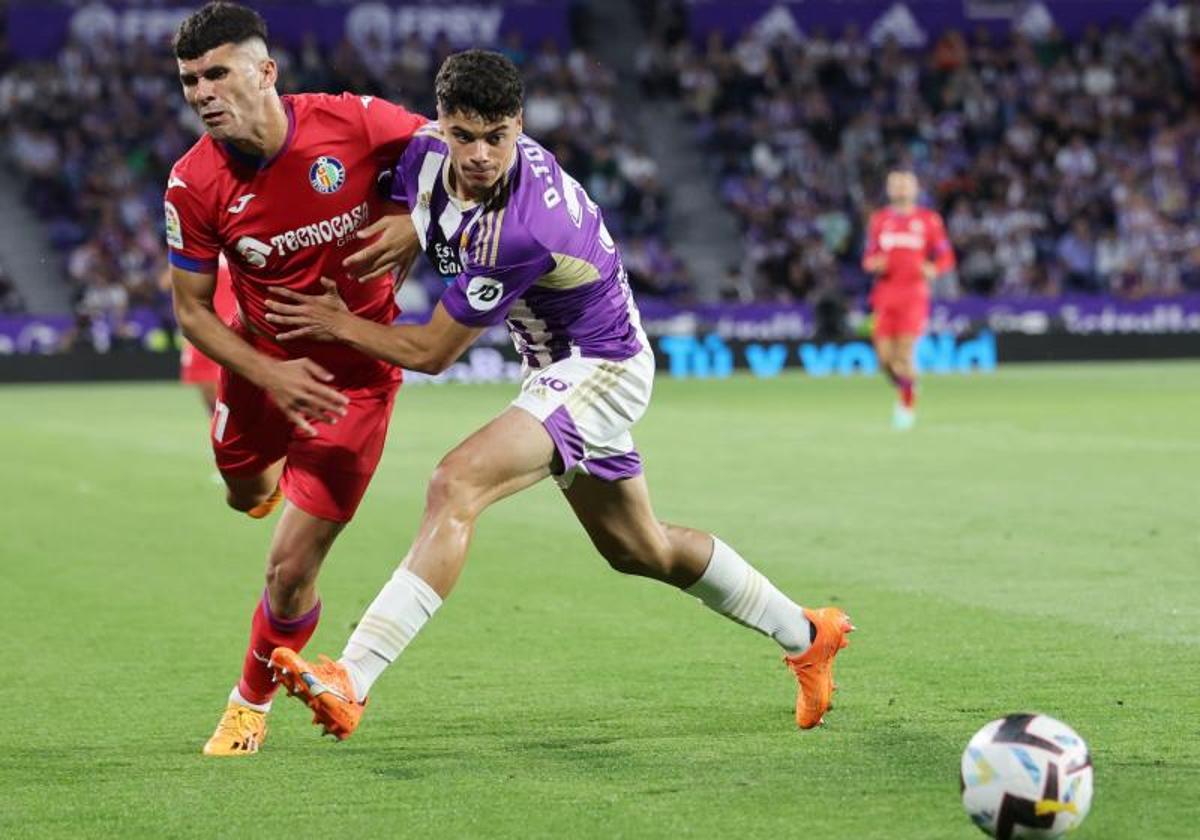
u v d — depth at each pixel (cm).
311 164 879
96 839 735
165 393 3928
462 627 1238
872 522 1752
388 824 752
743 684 1041
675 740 902
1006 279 5075
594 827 743
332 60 5244
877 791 795
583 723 946
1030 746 688
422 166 873
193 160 880
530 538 1686
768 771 834
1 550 1648
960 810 761
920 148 5353
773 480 2133
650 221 5078
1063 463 2273
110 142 4928
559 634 1210
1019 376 4247
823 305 4712
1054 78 5622
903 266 2880
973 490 2003
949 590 1359
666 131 5450
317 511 915
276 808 781
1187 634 1173
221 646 1197
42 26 5088
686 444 2600
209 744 898
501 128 808
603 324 896
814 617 920
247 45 848
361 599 1388
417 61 5253
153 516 1888
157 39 5150
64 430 2956
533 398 877
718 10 5644
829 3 5681
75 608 1346
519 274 851
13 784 830
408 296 4609
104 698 1034
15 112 4928
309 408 879
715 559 925
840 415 3117
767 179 5272
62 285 4738
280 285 907
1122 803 766
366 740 916
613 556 930
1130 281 5078
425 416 3203
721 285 5081
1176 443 2522
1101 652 1116
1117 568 1451
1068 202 5294
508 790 805
